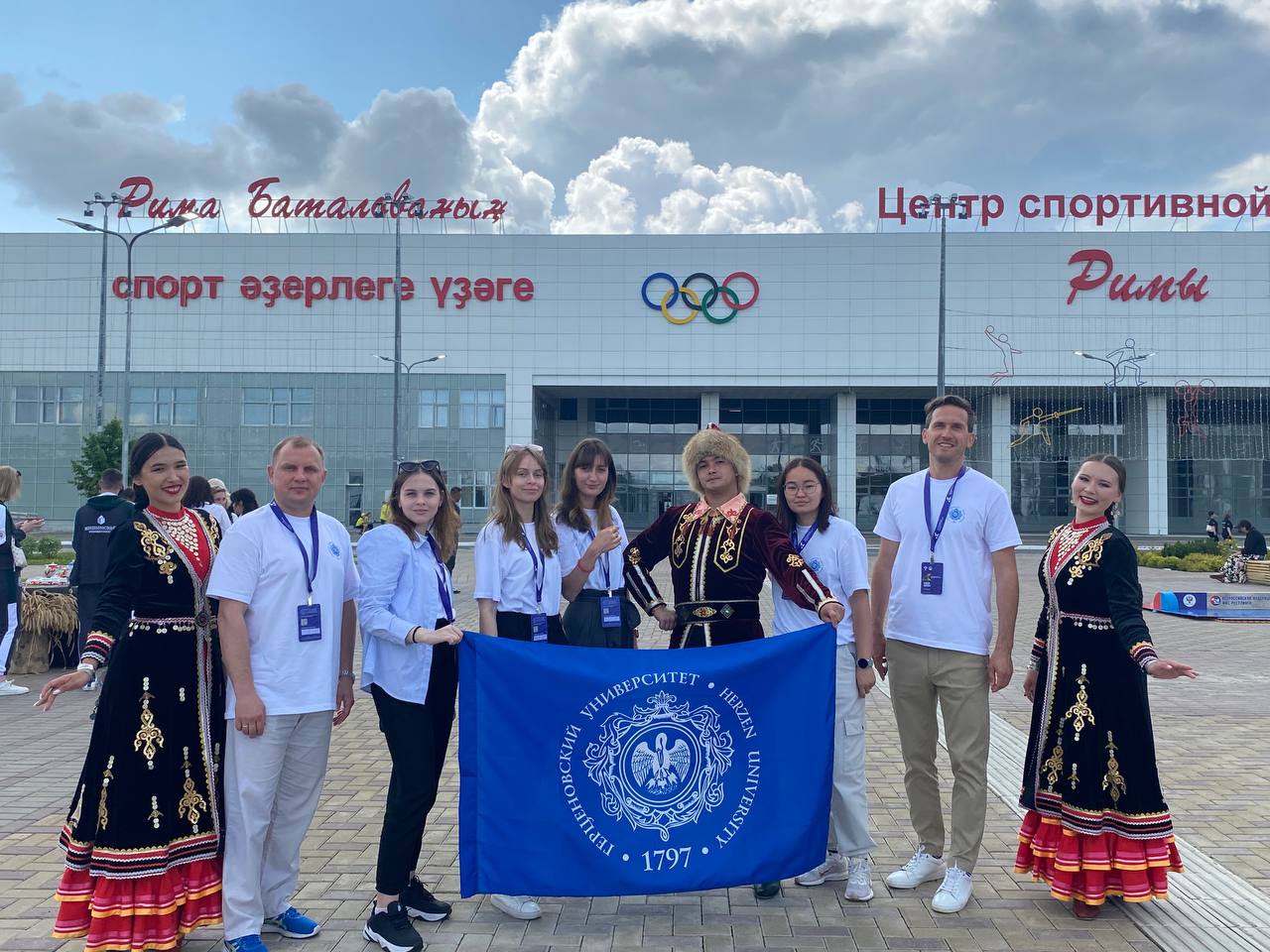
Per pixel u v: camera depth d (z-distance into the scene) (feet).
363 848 16.42
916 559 15.15
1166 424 164.55
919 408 177.06
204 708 12.49
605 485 16.43
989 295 162.91
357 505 164.66
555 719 13.32
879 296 163.63
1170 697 30.76
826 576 15.29
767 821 13.84
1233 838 17.02
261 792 12.39
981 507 14.89
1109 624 13.94
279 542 12.73
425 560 13.91
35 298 166.30
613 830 13.33
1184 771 21.54
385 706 13.23
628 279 165.58
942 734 24.95
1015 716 27.48
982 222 162.71
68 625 34.22
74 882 11.93
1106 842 13.56
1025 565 100.07
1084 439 169.89
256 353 165.17
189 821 12.16
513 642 13.42
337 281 165.48
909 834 17.38
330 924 13.38
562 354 165.78
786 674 14.12
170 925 12.06
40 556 91.50
